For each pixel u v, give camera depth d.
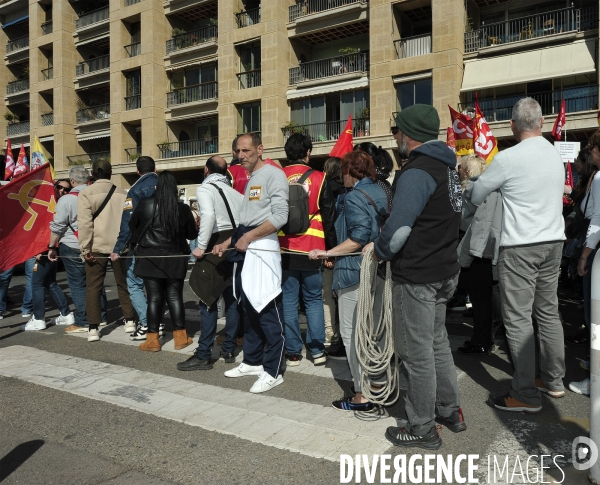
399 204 2.89
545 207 3.52
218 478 2.79
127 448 3.16
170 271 5.33
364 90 25.33
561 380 3.90
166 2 31.81
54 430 3.45
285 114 27.52
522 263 3.52
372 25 23.64
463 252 4.57
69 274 6.41
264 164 4.31
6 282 7.60
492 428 3.36
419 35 23.05
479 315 5.05
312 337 4.84
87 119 36.69
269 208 4.19
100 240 5.96
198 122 33.16
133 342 5.92
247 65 28.91
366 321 3.38
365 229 3.53
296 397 4.04
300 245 4.69
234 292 4.44
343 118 26.05
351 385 4.31
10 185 6.04
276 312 4.25
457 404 3.31
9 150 19.09
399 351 3.13
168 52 31.91
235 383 4.41
